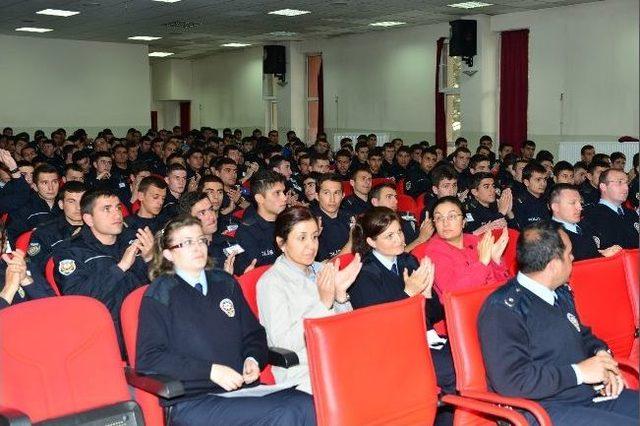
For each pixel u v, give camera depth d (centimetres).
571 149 1109
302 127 1664
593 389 263
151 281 278
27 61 1570
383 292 325
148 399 261
